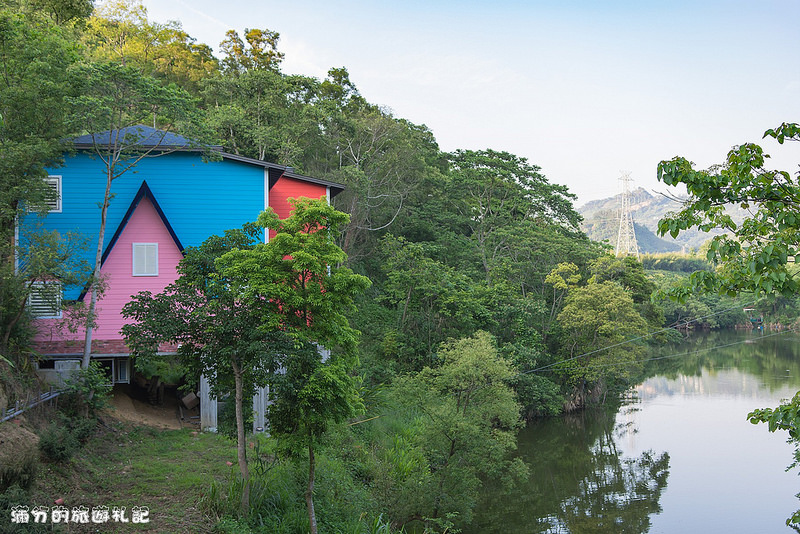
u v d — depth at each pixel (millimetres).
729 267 10469
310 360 14914
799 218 9531
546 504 28719
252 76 44219
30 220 23516
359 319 40719
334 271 16438
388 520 20594
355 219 43312
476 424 25047
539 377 42031
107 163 21938
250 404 17391
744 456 36406
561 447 37719
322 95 56250
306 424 15469
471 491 24406
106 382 21328
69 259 21156
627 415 45906
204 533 14430
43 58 20250
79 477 16344
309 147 44688
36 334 21375
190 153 25375
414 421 29562
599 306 43938
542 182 59469
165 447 20391
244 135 40500
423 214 53344
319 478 19359
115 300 24078
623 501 29312
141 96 20891
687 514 27922
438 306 38812
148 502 15672
